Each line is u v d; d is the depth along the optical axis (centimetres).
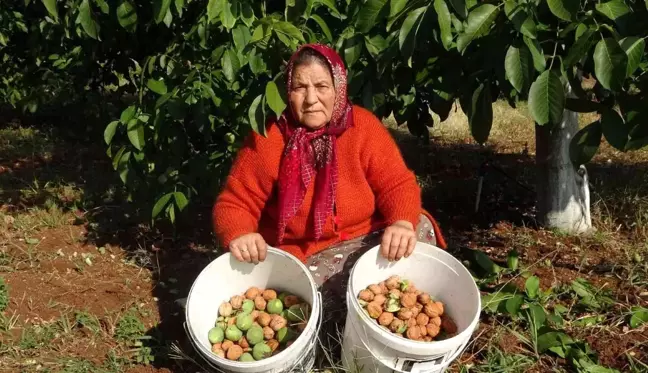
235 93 285
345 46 247
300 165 227
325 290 243
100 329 264
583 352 244
